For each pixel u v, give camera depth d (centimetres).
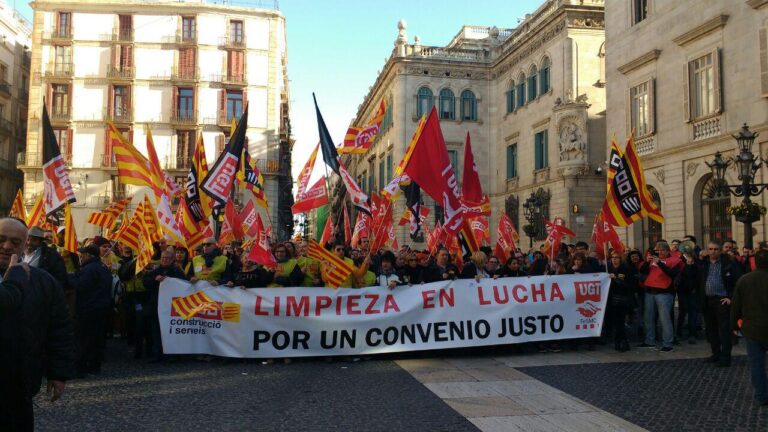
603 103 3231
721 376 831
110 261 1267
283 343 963
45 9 4341
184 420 619
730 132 1889
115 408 668
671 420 614
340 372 876
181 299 959
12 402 327
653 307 1098
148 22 4397
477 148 4191
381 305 995
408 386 777
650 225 2341
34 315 355
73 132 4300
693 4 2094
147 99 4369
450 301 1013
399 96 4141
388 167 4472
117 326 1270
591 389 755
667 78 2230
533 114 3619
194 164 1388
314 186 1315
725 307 899
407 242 3997
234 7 4466
